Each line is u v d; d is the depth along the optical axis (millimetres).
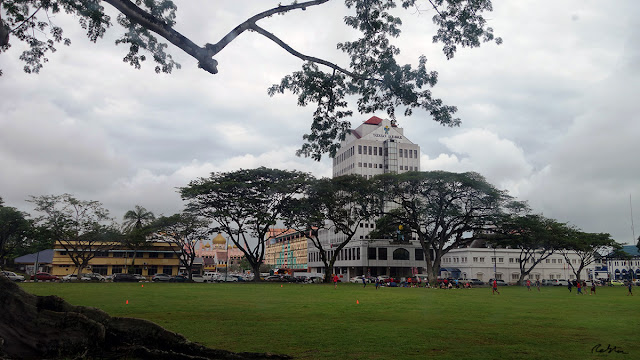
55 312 8203
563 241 67438
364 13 14109
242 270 161625
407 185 59062
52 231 57750
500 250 91750
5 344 7562
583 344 12078
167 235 65875
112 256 78250
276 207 60531
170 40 9281
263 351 10406
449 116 14852
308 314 19391
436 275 61562
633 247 114125
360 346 11312
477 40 13711
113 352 8352
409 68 14375
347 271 97500
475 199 58281
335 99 15773
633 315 20625
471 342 12188
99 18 11656
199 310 20172
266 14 10391
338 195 63312
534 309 23766
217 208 58844
